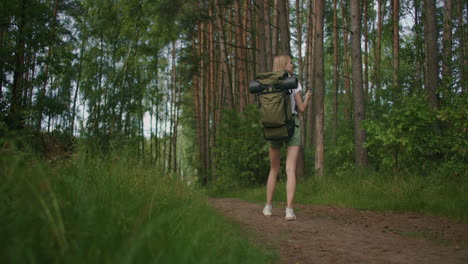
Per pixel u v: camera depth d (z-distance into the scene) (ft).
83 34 73.36
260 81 13.03
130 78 69.87
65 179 6.18
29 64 42.86
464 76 25.50
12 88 38.68
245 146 43.73
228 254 5.49
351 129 42.80
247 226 10.94
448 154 20.54
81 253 3.74
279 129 12.87
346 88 69.21
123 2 68.54
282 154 42.19
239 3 63.93
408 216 14.25
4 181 4.42
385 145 22.07
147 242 4.42
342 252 7.80
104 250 3.96
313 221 12.84
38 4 43.50
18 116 11.47
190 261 4.50
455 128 19.89
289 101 12.91
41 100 30.17
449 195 16.14
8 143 4.98
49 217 3.94
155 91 85.51
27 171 4.90
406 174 21.31
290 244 8.50
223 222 9.64
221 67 72.74
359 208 17.71
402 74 35.42
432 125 22.99
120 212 5.40
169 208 8.00
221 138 48.39
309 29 69.82
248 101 64.08
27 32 41.52
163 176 12.07
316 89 34.86
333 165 39.93
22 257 3.31
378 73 48.34
